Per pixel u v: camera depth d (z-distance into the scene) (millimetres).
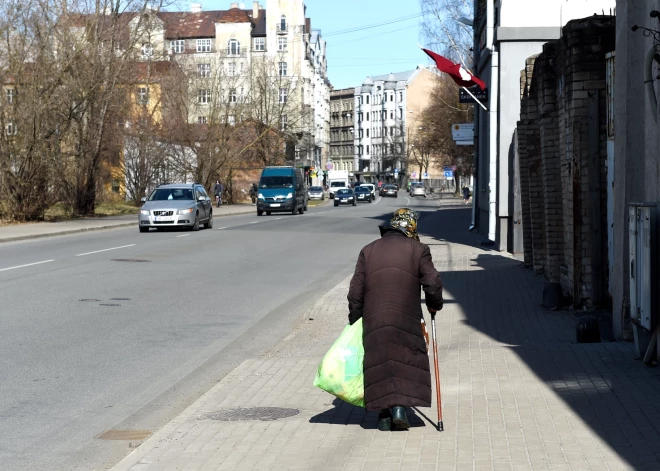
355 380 6941
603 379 8469
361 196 94062
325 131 176875
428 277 6855
